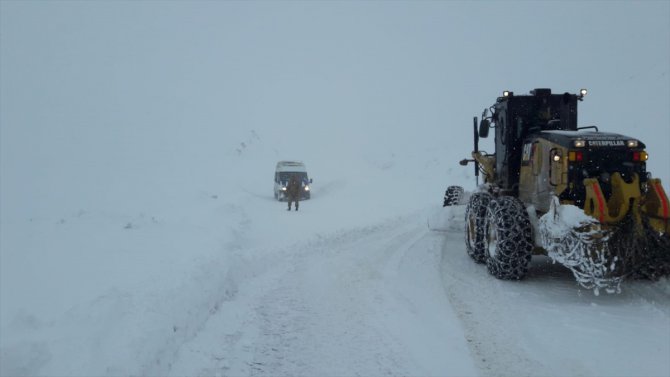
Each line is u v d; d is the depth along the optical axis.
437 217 11.91
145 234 10.69
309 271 8.47
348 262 9.05
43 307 5.46
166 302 5.41
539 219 7.01
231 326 5.84
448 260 9.03
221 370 4.71
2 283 6.50
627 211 6.14
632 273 6.36
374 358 4.92
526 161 8.04
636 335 5.27
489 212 7.87
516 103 8.71
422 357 4.91
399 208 18.20
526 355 4.89
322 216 16.66
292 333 5.61
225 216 14.75
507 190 8.70
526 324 5.68
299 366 4.80
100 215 14.06
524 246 7.18
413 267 8.52
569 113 8.71
